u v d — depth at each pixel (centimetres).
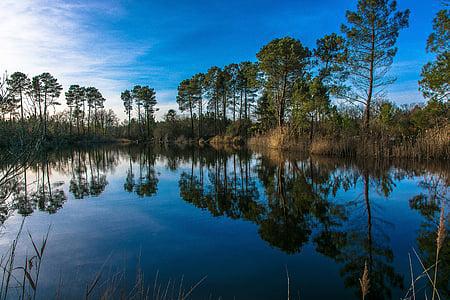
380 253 477
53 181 1297
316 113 2186
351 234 568
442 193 873
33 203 878
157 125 5878
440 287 365
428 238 531
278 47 2347
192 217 716
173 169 1656
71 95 5628
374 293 359
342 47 1942
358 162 1581
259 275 414
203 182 1226
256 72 2828
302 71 2570
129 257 485
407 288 368
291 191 991
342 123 2003
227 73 4350
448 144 1475
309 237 562
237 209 786
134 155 2688
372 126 1872
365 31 1817
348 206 774
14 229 636
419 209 720
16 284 395
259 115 4012
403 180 1082
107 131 6347
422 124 1634
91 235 593
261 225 645
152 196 965
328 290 370
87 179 1348
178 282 399
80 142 5100
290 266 441
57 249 520
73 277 416
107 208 810
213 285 389
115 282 399
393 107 1956
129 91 6353
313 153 2034
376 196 866
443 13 1446
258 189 1052
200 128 5106
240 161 1941
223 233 598
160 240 562
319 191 971
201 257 480
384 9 1752
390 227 598
